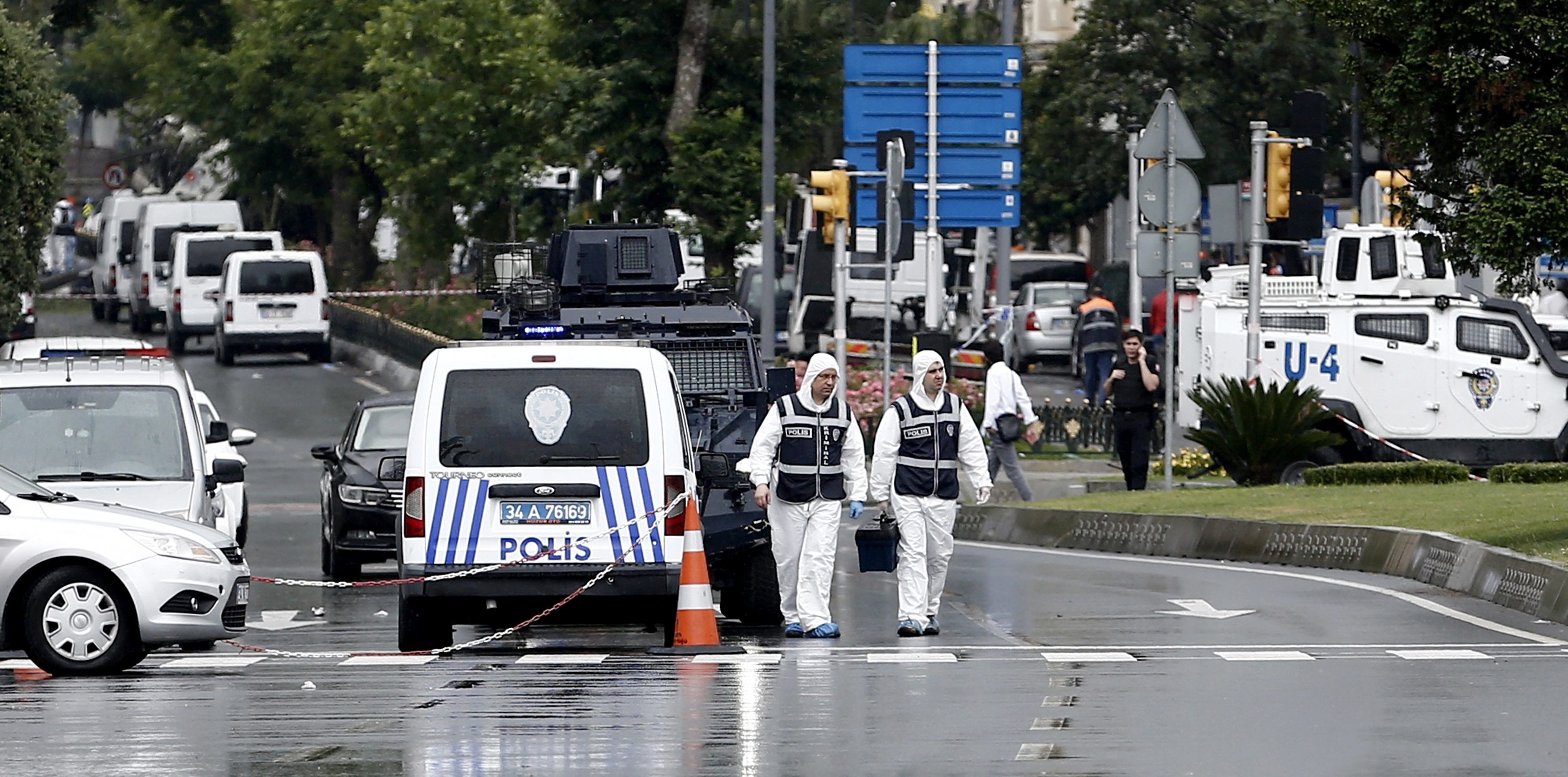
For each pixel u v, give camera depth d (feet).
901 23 653.71
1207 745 126.31
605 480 180.86
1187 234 310.04
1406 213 233.96
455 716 140.87
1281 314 350.64
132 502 206.90
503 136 616.39
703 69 533.55
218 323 624.18
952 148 471.62
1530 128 215.51
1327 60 636.89
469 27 618.85
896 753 124.67
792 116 546.26
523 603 180.75
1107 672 162.71
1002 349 342.44
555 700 148.66
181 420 213.46
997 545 308.40
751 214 525.75
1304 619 200.54
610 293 277.44
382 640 201.26
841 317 359.25
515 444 180.86
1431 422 343.87
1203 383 353.51
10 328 358.23
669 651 179.01
